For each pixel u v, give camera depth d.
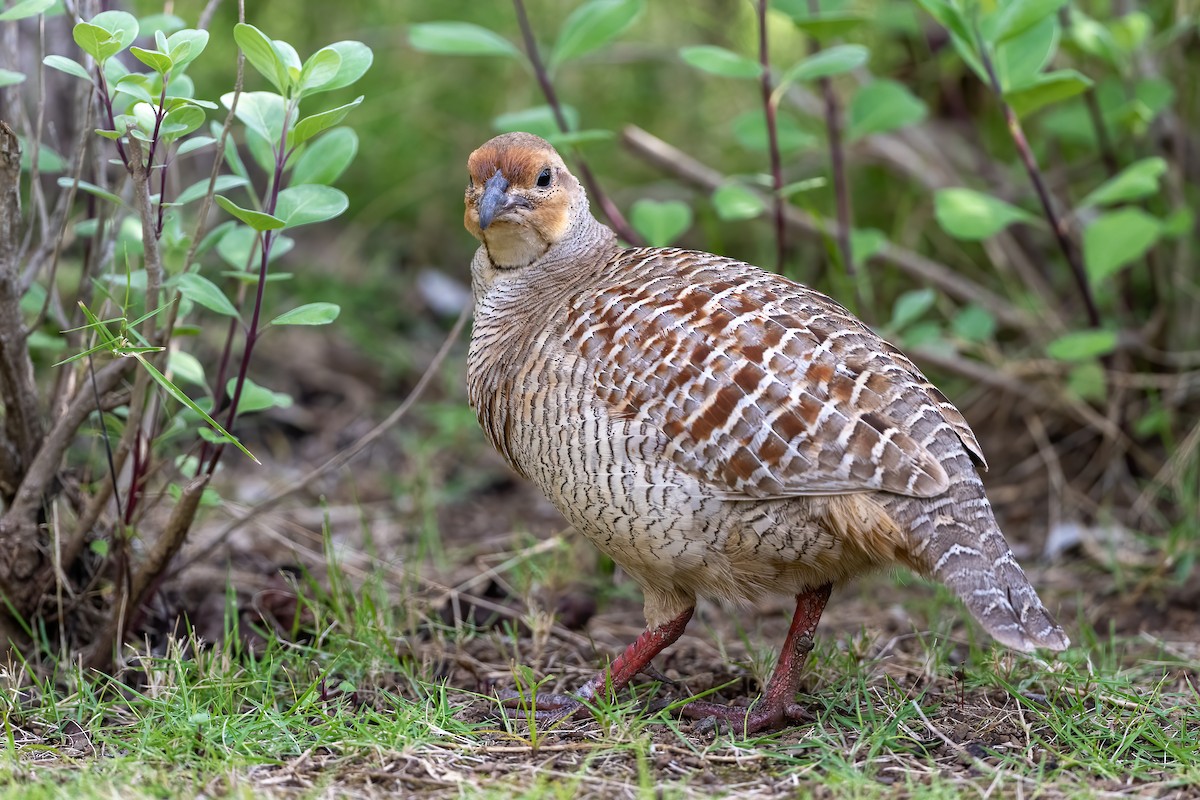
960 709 7.66
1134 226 10.69
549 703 7.78
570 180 8.29
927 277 12.66
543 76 10.44
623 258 8.05
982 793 6.36
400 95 15.79
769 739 7.19
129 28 7.11
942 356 11.68
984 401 13.03
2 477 8.26
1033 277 12.95
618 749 6.91
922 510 6.71
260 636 8.94
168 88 7.92
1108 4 12.80
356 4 15.91
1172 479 11.33
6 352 7.89
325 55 7.33
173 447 10.49
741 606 7.65
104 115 8.48
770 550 7.03
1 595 8.09
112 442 9.02
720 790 6.46
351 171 15.88
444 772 6.64
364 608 8.59
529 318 7.88
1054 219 10.75
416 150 15.96
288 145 7.77
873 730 7.18
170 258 8.61
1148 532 11.37
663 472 6.95
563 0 16.23
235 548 10.52
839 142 11.11
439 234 16.17
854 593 10.53
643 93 16.00
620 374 7.05
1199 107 13.22
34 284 8.79
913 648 9.06
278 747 6.88
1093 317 11.11
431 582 9.80
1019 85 9.69
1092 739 7.02
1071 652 8.62
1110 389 12.18
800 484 6.76
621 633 9.60
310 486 12.34
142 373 7.73
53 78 10.88
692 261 7.74
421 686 8.05
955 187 13.09
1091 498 11.95
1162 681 7.73
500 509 12.30
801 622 7.55
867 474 6.69
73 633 8.54
